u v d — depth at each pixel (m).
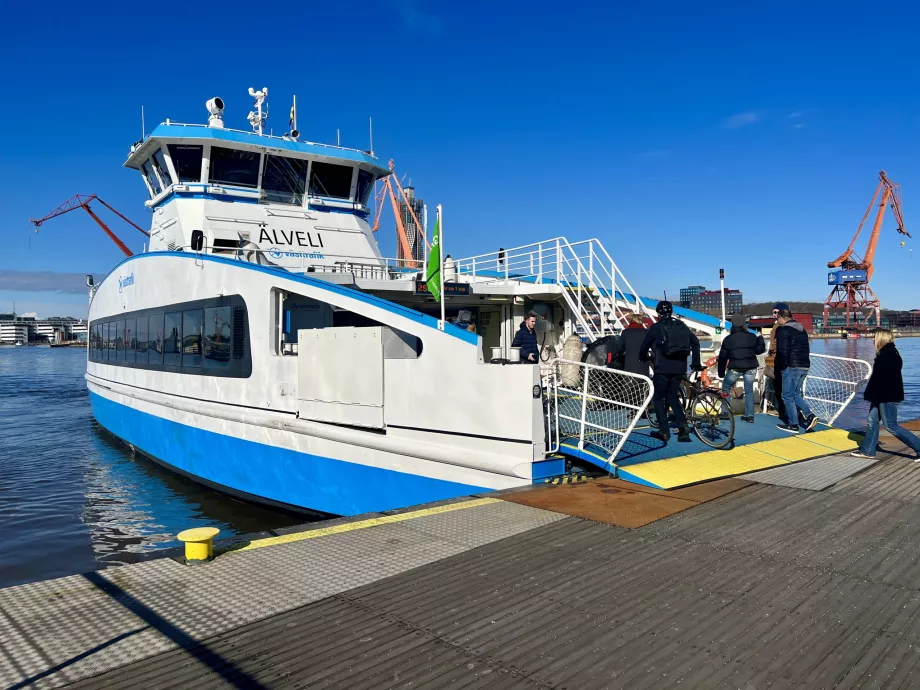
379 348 8.11
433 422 7.53
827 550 4.39
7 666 2.83
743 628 3.19
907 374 39.53
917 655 2.91
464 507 5.55
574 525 4.98
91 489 12.72
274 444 9.71
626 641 3.06
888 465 7.32
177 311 12.27
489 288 12.04
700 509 5.45
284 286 9.53
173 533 9.95
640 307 11.62
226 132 12.80
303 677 2.74
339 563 4.18
